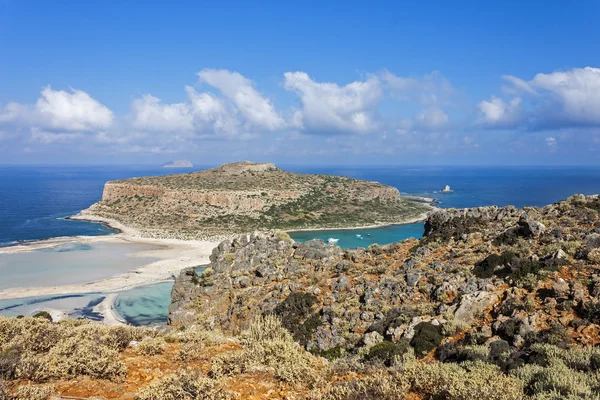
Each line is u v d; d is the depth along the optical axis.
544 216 28.55
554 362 11.99
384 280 24.11
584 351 12.84
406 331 17.98
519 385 10.49
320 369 12.36
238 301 28.02
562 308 16.38
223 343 14.18
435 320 18.38
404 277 24.08
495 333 16.42
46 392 8.92
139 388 9.81
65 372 9.92
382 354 15.64
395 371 11.54
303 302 23.69
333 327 21.14
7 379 9.56
